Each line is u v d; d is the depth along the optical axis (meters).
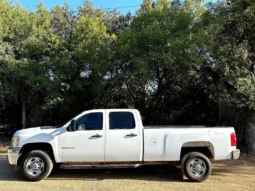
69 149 8.93
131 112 9.17
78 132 8.98
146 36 12.64
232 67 13.02
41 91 15.66
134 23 13.88
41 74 15.42
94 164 9.02
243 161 11.88
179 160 8.95
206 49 13.09
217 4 12.88
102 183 8.72
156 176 9.55
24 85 15.66
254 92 12.20
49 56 16.02
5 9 15.29
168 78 15.39
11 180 9.07
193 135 8.93
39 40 16.08
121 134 8.97
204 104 15.83
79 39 16.09
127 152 8.92
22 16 16.00
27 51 15.74
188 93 15.78
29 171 8.95
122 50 13.12
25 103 16.52
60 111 16.69
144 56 12.93
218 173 9.98
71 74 15.81
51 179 9.16
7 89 15.10
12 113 17.95
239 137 14.58
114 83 15.48
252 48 12.77
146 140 8.95
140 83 15.41
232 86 13.38
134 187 8.30
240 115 14.70
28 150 9.23
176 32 12.43
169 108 16.34
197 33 11.98
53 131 9.07
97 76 15.48
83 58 15.38
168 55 12.20
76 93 16.19
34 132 9.17
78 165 9.02
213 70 13.77
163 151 8.92
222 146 8.90
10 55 15.22
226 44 12.70
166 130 9.02
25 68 14.98
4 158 12.67
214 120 15.97
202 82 14.97
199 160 8.91
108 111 9.18
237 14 12.23
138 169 10.45
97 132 8.98
